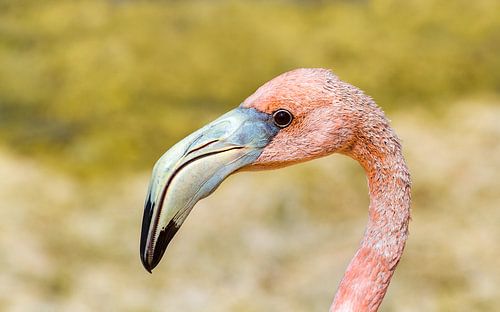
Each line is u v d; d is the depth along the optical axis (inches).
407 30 641.0
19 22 650.8
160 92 580.4
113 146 530.0
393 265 212.7
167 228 210.8
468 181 491.8
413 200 483.8
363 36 631.8
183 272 436.8
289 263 441.4
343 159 510.3
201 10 668.1
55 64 604.7
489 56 615.2
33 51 619.2
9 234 444.1
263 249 450.0
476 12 660.1
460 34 638.5
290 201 477.7
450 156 510.6
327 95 212.7
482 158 507.5
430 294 413.4
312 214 471.5
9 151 522.0
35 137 538.0
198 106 567.8
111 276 430.9
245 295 420.2
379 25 646.5
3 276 416.5
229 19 654.5
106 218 470.0
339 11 663.8
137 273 436.1
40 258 433.1
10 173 496.4
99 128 546.9
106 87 581.3
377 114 213.2
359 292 212.1
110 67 600.4
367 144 213.5
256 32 637.9
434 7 664.4
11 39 629.6
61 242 449.7
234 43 626.8
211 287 425.4
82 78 590.9
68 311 401.4
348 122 212.4
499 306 405.4
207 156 212.5
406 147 519.5
